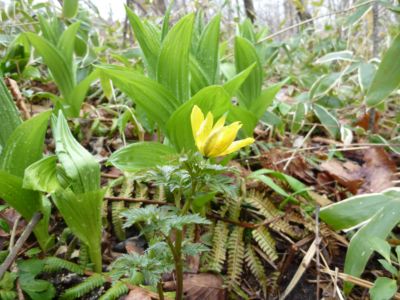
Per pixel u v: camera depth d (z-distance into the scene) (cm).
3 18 55
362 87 37
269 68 64
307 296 22
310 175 33
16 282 20
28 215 20
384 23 54
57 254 22
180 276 17
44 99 46
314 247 23
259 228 25
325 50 67
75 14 51
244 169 31
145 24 25
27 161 20
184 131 23
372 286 20
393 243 25
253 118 30
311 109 42
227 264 24
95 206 20
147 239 24
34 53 49
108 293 19
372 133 41
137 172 22
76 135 35
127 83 23
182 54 23
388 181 31
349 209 23
